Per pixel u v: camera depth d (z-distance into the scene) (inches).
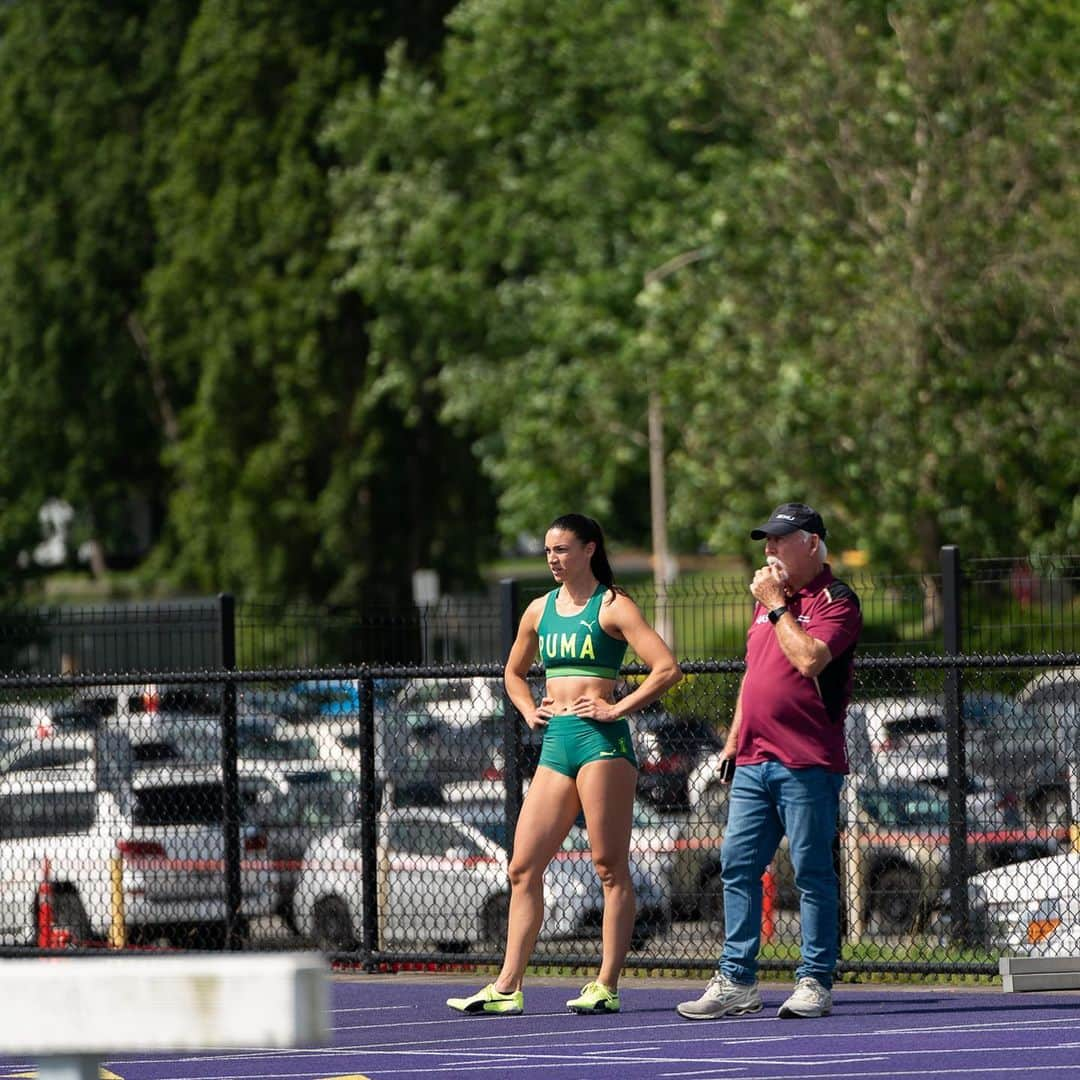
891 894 1648.6
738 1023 1333.7
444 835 1782.7
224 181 7003.0
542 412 5615.2
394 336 6461.6
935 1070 1104.8
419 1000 1541.6
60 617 2245.3
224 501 7126.0
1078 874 1605.6
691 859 1681.8
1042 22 4288.9
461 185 6387.8
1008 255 4101.9
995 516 4244.6
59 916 1899.6
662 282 5241.1
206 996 527.5
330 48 6993.1
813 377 4220.0
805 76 4298.7
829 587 1318.9
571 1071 1147.9
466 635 2089.1
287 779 1838.1
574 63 5812.0
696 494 4564.5
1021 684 1711.4
